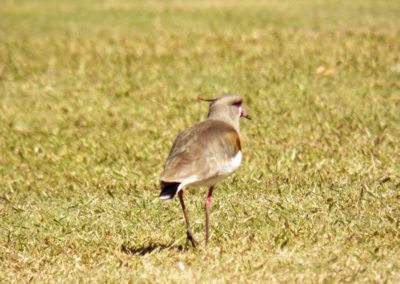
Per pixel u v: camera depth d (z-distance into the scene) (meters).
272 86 20.30
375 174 13.48
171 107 18.89
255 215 11.77
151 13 32.84
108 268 10.19
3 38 28.41
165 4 35.50
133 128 17.45
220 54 24.11
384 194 12.45
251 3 35.09
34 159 15.87
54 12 34.03
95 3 36.38
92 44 26.55
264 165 14.25
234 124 11.26
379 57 22.66
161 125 17.44
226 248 10.59
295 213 11.80
